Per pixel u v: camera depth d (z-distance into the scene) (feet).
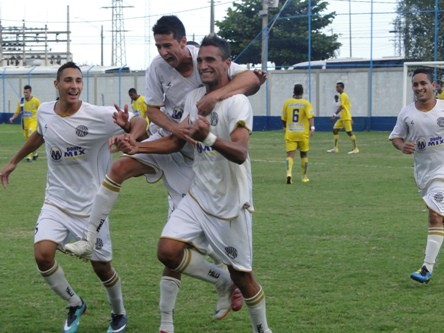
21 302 25.18
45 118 21.54
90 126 21.35
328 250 32.71
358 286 26.63
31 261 31.24
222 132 18.90
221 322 22.85
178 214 19.63
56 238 21.20
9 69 170.60
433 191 27.43
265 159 79.66
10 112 168.76
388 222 39.73
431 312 23.38
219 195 19.20
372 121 130.31
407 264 29.94
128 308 24.40
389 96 129.08
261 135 123.13
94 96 157.69
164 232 19.43
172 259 19.27
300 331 21.50
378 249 32.83
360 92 131.34
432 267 26.91
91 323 23.03
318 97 134.21
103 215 20.74
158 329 22.30
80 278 28.40
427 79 28.14
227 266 19.86
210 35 19.48
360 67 134.82
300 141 58.08
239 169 19.06
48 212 21.58
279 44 160.25
